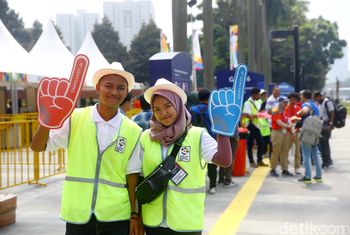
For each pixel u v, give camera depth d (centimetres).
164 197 321
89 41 1616
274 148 1033
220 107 309
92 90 2473
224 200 776
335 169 1159
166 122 324
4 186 909
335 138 2212
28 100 2422
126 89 330
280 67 5262
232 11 4172
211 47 1588
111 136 322
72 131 326
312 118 933
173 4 1084
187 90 891
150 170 326
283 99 1031
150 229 327
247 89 1303
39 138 311
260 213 682
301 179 968
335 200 772
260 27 3117
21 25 4934
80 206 315
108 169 321
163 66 773
